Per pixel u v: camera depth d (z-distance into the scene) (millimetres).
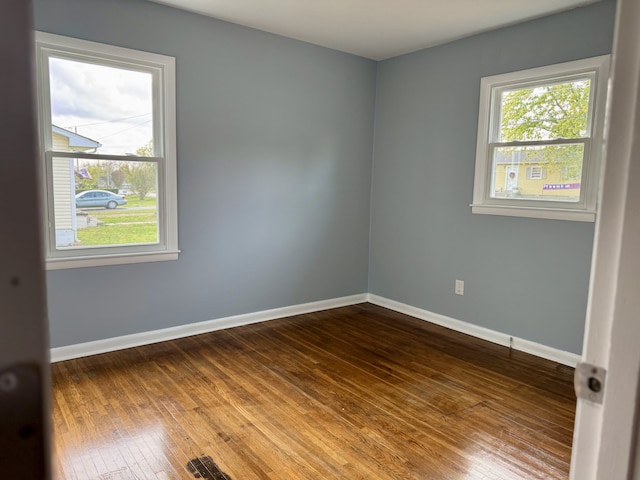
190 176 3465
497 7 3047
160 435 2203
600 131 2957
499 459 2068
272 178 3914
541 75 3225
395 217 4406
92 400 2529
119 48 3049
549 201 3266
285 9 3219
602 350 586
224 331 3732
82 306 3102
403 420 2398
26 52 380
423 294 4188
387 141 4430
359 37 3768
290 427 2305
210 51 3445
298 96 3979
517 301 3471
